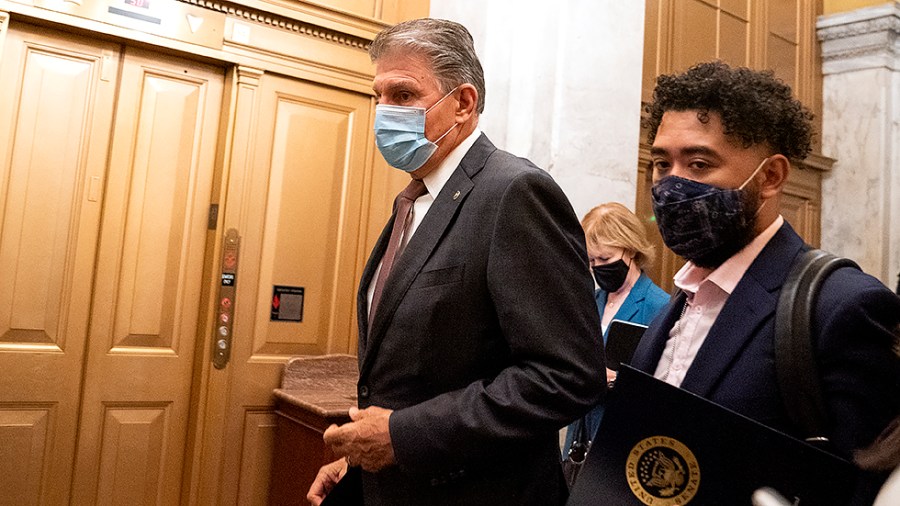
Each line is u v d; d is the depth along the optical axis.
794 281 1.04
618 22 3.08
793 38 5.18
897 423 0.77
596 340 1.31
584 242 1.39
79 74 2.88
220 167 3.12
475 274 1.32
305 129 3.31
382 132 1.52
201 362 3.05
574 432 2.15
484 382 1.30
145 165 3.01
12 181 2.75
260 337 3.17
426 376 1.33
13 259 2.75
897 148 5.16
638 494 0.98
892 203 5.12
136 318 2.97
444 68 1.52
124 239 2.96
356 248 3.45
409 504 1.31
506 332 1.27
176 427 3.04
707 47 4.55
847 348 0.95
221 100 3.18
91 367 2.88
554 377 1.23
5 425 2.72
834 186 5.25
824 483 0.88
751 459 0.93
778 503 0.82
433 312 1.33
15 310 2.74
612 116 3.04
